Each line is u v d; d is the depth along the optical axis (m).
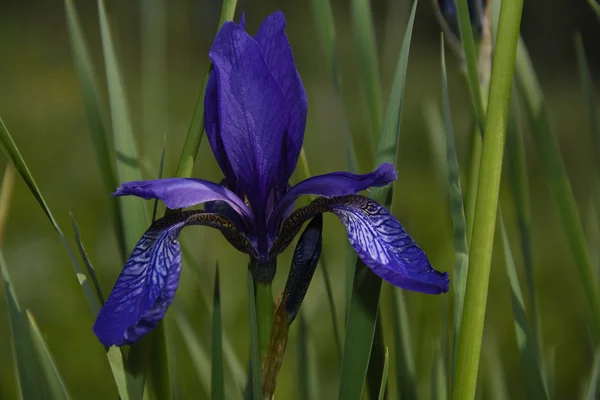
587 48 1.92
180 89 1.70
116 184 0.47
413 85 1.79
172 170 0.86
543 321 0.89
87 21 1.90
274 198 0.46
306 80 1.21
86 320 0.88
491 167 0.43
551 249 1.02
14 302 0.47
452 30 0.49
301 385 0.51
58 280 0.94
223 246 0.75
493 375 0.54
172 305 0.51
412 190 1.25
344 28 1.24
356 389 0.45
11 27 2.52
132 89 1.63
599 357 0.46
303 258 0.45
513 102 0.49
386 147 0.45
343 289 0.57
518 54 0.48
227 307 0.73
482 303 0.44
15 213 1.12
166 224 0.45
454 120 0.97
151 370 0.46
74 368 0.79
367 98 0.48
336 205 0.45
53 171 1.31
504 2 0.43
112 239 0.83
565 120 1.69
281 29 0.45
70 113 1.72
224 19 0.45
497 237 0.73
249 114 0.45
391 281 0.44
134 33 1.78
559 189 0.48
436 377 0.50
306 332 0.51
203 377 0.51
